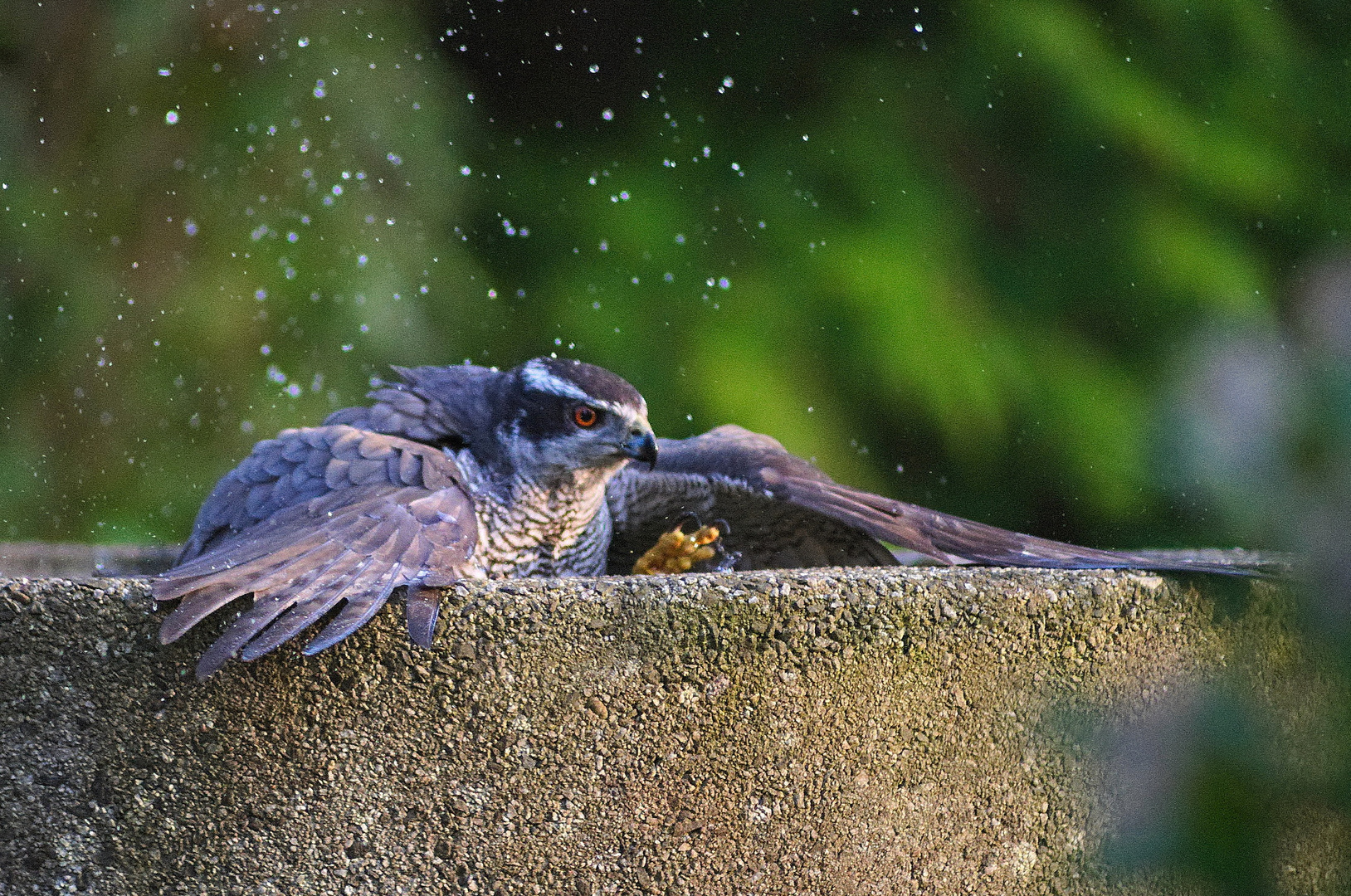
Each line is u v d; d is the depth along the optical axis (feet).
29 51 38.32
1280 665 30.81
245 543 34.55
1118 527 41.01
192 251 37.93
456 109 40.57
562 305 39.81
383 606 34.35
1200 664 34.65
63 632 34.27
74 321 37.86
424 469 34.94
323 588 34.40
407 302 38.17
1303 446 27.89
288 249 37.93
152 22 38.04
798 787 34.45
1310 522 27.48
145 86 38.42
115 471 37.78
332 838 34.32
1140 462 33.60
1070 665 34.55
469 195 40.91
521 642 34.35
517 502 35.27
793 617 34.40
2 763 34.27
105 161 38.24
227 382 37.86
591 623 34.35
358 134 38.70
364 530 34.65
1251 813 26.35
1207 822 26.43
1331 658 27.14
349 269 37.91
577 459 35.27
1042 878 34.58
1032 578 34.53
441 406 35.32
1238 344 29.37
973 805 34.53
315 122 38.55
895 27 42.37
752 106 42.73
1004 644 34.53
